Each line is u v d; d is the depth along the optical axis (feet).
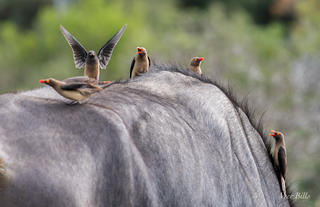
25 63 235.81
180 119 46.52
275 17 396.16
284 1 388.57
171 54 169.37
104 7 240.32
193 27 225.35
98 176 37.68
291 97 137.08
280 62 165.58
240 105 56.44
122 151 39.24
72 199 35.06
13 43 248.52
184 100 48.80
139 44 203.10
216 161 47.47
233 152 49.93
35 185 34.01
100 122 39.32
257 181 51.47
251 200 49.73
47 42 233.55
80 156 36.91
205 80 53.98
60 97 42.50
